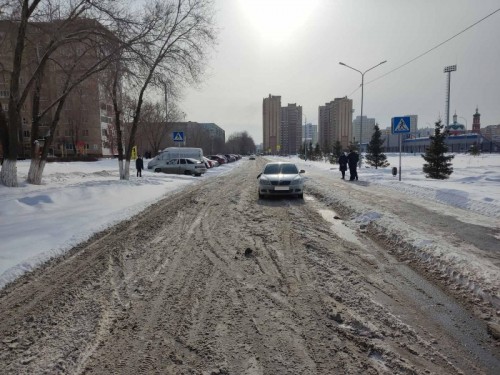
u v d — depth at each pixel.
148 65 15.40
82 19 14.44
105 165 37.09
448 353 2.96
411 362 2.83
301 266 5.15
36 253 5.85
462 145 90.81
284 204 11.38
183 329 3.38
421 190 13.38
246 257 5.64
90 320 3.60
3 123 13.55
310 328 3.37
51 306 3.93
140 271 5.06
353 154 19.62
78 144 65.06
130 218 9.16
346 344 3.10
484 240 6.18
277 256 5.65
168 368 2.79
